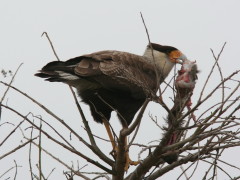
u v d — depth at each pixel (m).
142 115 8.98
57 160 8.89
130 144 9.13
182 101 9.66
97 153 9.74
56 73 11.76
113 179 10.05
